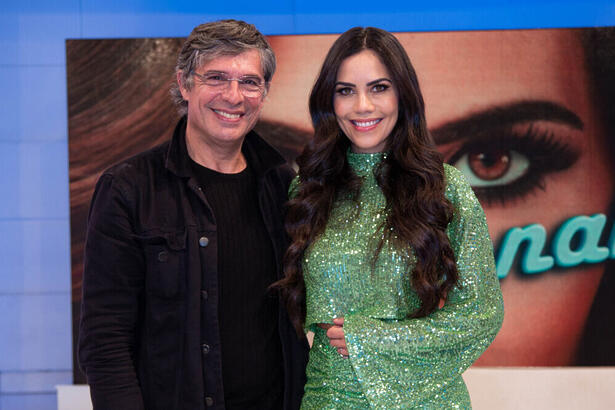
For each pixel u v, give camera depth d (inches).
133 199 59.2
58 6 133.0
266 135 130.5
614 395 130.0
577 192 129.0
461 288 61.8
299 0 132.7
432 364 60.5
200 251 60.9
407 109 65.3
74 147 129.8
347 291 64.3
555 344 131.4
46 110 134.8
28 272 137.1
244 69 59.4
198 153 63.9
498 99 128.3
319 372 65.9
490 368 132.1
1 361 138.3
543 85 127.7
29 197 136.0
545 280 130.6
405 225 62.6
